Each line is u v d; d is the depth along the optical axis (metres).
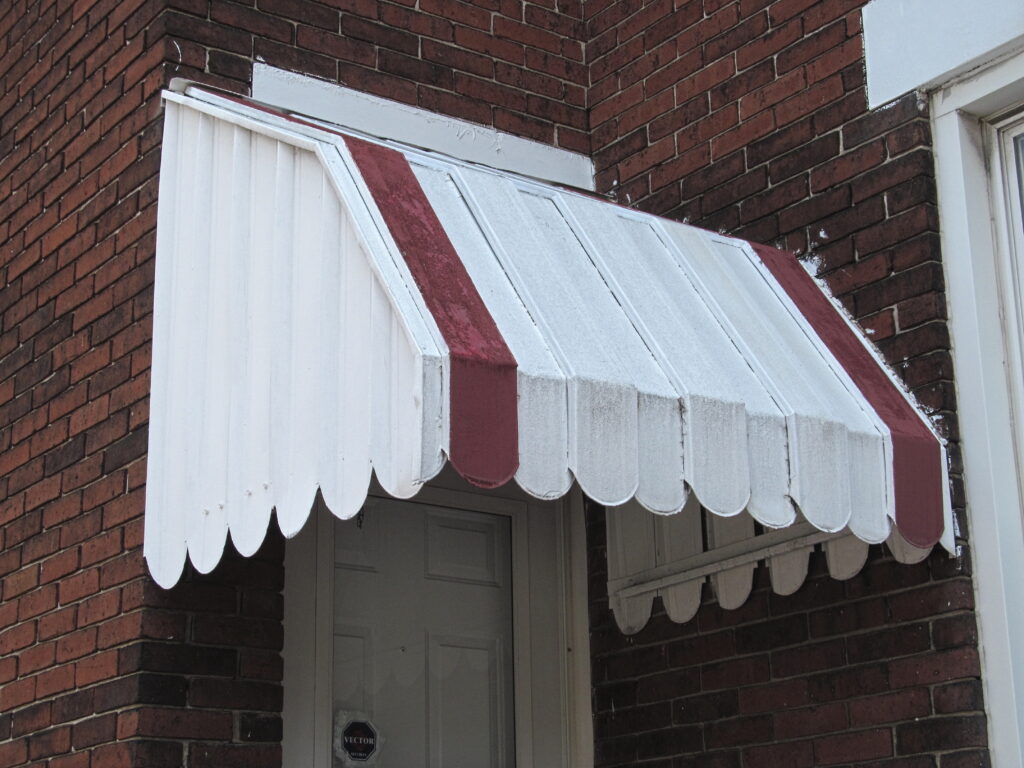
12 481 5.42
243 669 4.59
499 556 5.71
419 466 3.35
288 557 4.98
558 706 5.63
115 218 5.10
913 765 4.30
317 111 5.24
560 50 6.04
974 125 4.63
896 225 4.66
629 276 4.34
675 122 5.61
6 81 6.19
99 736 4.47
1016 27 4.41
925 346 4.48
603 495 3.64
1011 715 4.10
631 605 5.43
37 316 5.50
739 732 4.91
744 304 4.53
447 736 5.37
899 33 4.78
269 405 3.95
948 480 4.32
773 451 4.00
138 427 4.68
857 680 4.53
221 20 5.12
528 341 3.73
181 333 4.51
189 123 4.74
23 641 5.05
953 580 4.29
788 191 5.07
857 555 4.54
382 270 3.64
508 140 5.74
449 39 5.70
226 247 4.36
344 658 5.16
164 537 4.35
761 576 4.95
